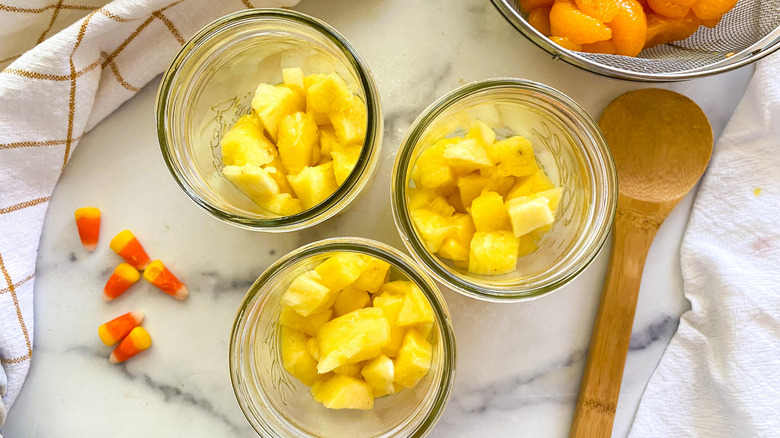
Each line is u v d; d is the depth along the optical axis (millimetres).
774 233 424
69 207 434
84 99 419
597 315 430
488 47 433
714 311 430
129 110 434
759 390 422
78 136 427
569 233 401
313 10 433
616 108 426
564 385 432
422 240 387
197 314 433
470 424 432
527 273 395
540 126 403
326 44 388
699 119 422
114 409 436
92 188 434
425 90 433
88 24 403
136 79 428
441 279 373
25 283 427
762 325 423
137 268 432
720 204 431
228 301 433
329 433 402
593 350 427
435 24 433
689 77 387
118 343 434
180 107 394
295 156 393
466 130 408
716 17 416
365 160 373
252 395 387
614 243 427
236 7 424
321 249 376
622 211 426
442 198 398
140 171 434
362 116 395
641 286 437
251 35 393
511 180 399
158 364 434
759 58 388
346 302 399
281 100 392
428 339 397
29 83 404
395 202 379
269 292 390
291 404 405
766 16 423
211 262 433
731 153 430
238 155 396
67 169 433
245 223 377
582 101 432
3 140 409
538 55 432
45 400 437
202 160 408
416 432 378
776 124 423
